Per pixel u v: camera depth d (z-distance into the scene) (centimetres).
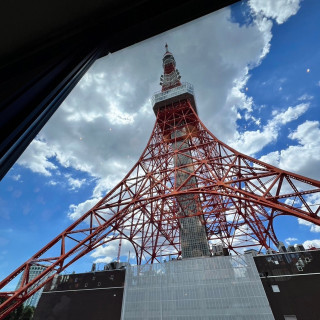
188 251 4084
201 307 3025
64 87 240
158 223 4444
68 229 3353
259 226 4369
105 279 3959
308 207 2450
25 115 190
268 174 2941
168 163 4309
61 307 3788
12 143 166
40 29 276
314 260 3114
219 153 3953
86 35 304
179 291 3247
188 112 5284
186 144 4953
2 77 248
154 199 3334
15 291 2545
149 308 3222
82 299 3812
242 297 2961
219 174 3891
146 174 3947
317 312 2731
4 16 252
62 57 269
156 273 3550
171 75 6731
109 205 3612
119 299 3603
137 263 4422
